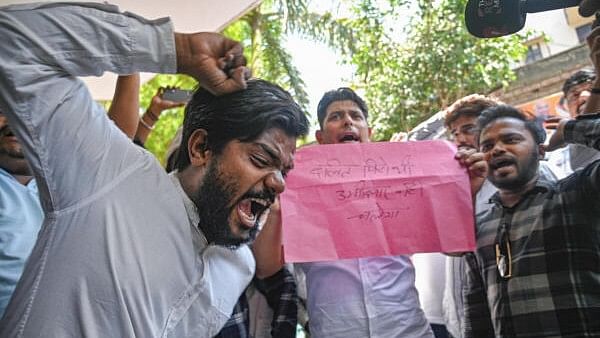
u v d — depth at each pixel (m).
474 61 6.25
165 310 1.16
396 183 2.00
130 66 1.05
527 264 1.90
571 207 1.87
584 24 12.12
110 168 1.12
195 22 3.06
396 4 6.50
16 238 1.73
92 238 1.07
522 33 6.66
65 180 1.08
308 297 2.12
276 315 1.81
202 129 1.21
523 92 7.61
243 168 1.18
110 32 1.02
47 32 1.00
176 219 1.18
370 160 2.03
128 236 1.10
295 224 1.89
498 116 2.10
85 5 1.04
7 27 0.97
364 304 2.04
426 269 2.66
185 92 2.46
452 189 2.00
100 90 3.54
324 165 2.00
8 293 1.65
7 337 1.05
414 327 2.08
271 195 1.22
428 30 6.43
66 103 1.06
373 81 6.64
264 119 1.18
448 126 2.78
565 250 1.84
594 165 1.85
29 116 1.03
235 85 1.10
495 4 1.55
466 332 2.20
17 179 1.95
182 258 1.18
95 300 1.05
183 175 1.27
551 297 1.82
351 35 6.40
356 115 2.40
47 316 1.03
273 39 6.03
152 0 2.79
